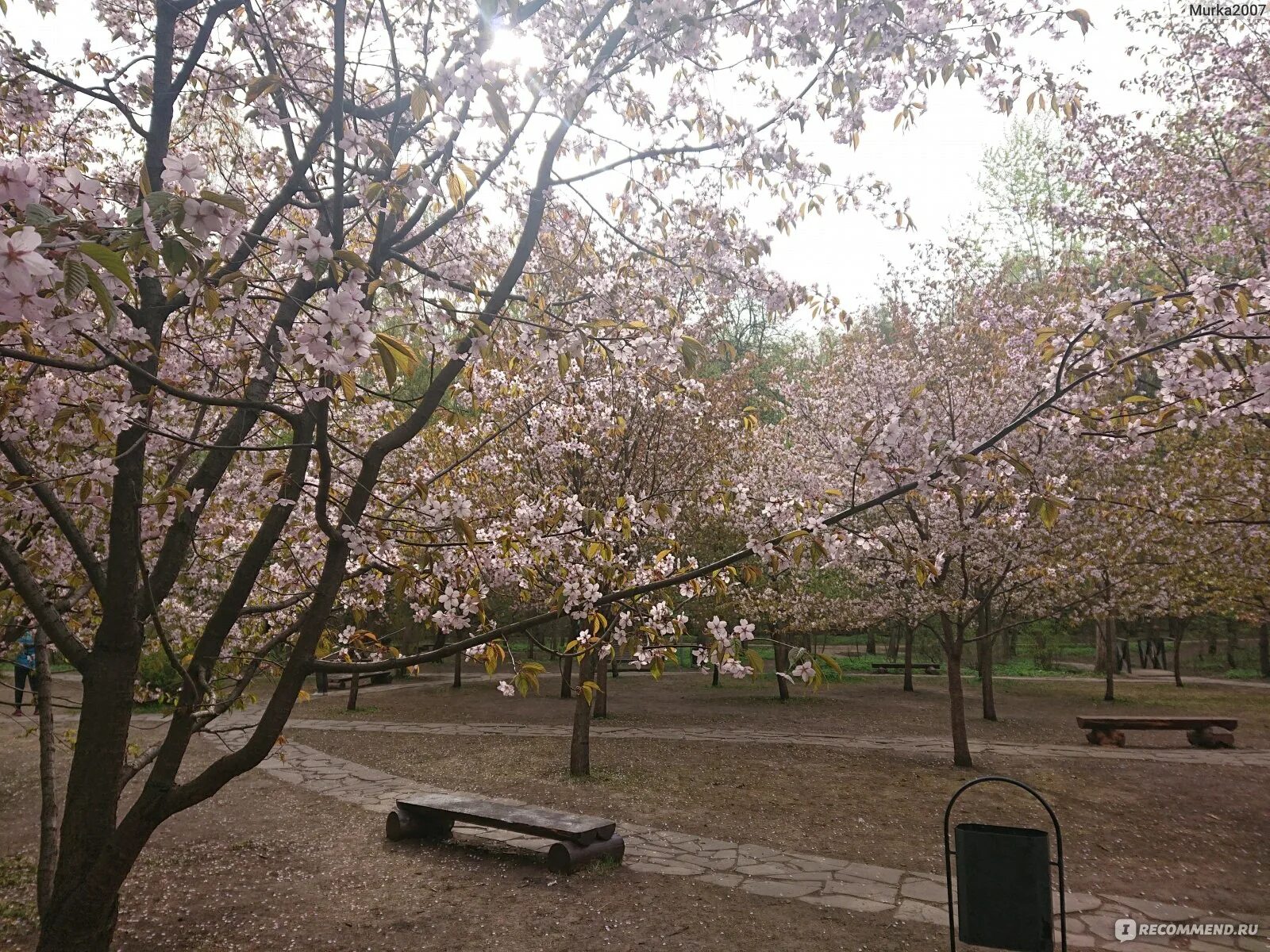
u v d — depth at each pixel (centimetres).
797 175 383
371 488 316
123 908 531
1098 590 1282
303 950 470
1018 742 1239
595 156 427
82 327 183
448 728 1320
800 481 1195
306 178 361
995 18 338
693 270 439
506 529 418
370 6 284
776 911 540
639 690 1955
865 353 1255
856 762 1061
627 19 295
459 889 579
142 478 322
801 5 308
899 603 1296
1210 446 880
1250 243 803
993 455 288
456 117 272
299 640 305
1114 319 285
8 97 329
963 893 365
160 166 322
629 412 948
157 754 320
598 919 523
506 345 389
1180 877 621
